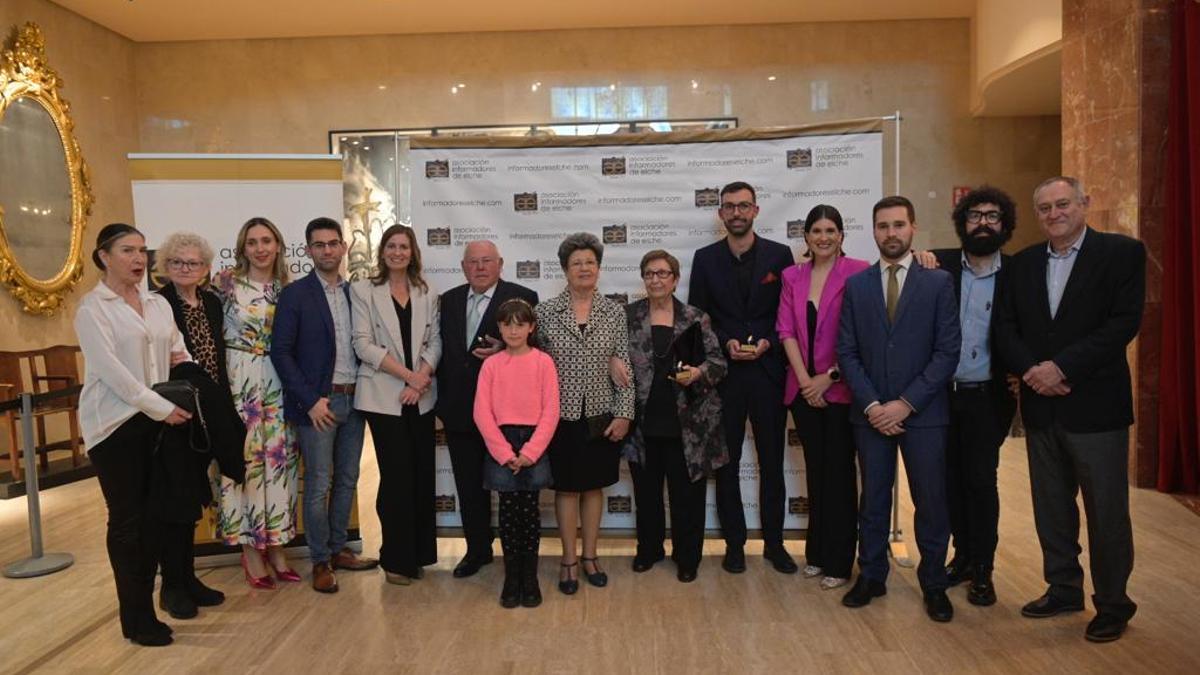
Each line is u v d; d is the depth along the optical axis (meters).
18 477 5.81
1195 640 3.00
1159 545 4.05
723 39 8.18
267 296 3.72
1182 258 4.84
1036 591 3.51
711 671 2.85
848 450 3.53
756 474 4.12
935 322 3.19
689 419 3.63
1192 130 4.70
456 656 3.00
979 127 8.09
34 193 6.75
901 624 3.21
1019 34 6.51
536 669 2.89
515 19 7.94
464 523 3.85
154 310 3.21
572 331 3.54
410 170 4.15
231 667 2.96
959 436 3.39
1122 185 5.16
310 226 3.70
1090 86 5.42
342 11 7.63
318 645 3.12
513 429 3.42
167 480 3.16
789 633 3.14
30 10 6.91
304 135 8.41
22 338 6.65
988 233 3.18
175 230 4.07
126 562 3.12
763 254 3.76
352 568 3.98
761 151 4.05
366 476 6.08
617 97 8.26
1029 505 4.84
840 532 3.57
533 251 4.15
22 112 6.64
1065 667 2.82
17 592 3.84
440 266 4.17
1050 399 3.08
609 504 4.17
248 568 3.75
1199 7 4.65
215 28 8.01
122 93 8.16
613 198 4.12
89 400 3.07
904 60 8.09
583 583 3.73
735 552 3.82
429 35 8.31
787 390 3.71
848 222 4.03
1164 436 4.95
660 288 3.57
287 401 3.70
